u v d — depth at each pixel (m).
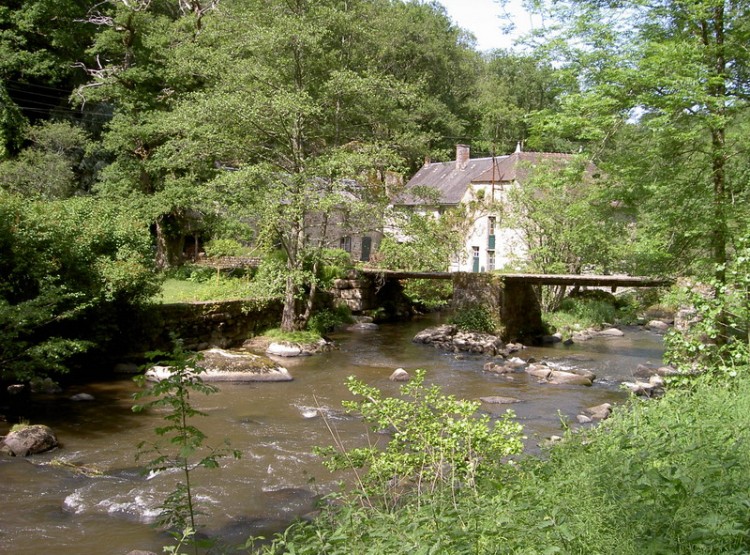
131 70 27.77
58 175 26.03
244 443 11.12
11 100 28.36
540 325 27.41
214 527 7.77
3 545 7.16
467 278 25.89
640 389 16.02
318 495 8.11
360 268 29.23
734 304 9.35
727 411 7.44
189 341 19.14
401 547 4.10
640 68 11.69
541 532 4.11
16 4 31.97
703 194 12.25
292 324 22.67
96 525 7.75
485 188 40.09
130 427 11.91
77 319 15.04
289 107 19.84
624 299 32.28
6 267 13.51
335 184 20.75
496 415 13.65
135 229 17.61
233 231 26.91
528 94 50.09
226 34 22.47
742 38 12.30
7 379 13.72
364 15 23.78
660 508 4.17
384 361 20.31
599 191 13.01
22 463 9.80
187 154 21.38
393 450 7.25
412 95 22.38
